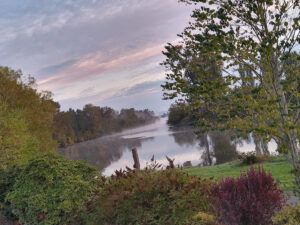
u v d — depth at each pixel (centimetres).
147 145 4500
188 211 477
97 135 13212
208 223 457
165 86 451
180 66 444
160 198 506
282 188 793
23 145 1565
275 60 406
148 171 610
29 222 711
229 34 427
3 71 2784
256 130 398
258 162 1591
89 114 13688
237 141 2894
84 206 635
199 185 529
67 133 11225
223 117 412
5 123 1502
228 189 462
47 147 2925
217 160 2183
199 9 436
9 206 861
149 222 505
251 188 450
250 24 413
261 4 394
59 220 662
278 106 388
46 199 684
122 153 4066
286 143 412
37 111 2931
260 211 420
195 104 448
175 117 7400
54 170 709
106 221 548
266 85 416
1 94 2686
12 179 884
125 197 523
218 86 400
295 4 387
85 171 754
